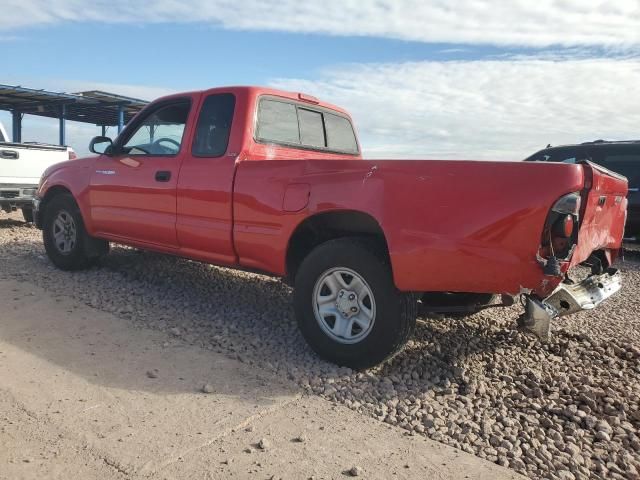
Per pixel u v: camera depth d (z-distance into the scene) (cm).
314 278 404
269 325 487
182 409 330
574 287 368
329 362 403
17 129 2239
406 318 376
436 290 359
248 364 402
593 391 368
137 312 505
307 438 304
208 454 283
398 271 362
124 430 303
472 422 327
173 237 513
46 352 408
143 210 538
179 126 522
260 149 485
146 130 557
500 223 335
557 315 342
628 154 1084
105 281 604
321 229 439
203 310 521
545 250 330
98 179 587
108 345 427
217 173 467
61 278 614
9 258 712
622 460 295
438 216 351
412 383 379
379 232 410
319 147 567
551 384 385
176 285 603
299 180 413
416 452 295
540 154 1188
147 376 374
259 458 281
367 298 388
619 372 412
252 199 441
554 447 304
